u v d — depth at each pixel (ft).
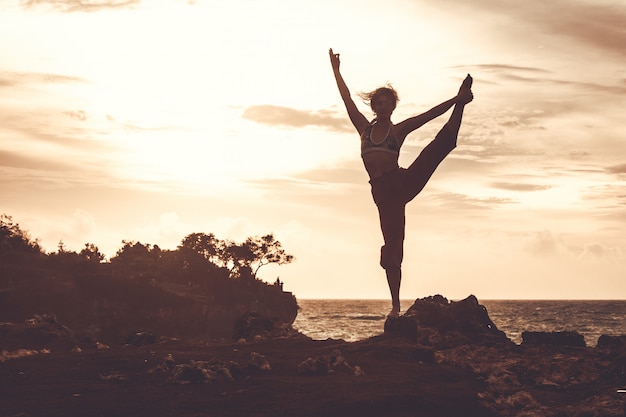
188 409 23.52
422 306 41.24
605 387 27.86
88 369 31.89
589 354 32.96
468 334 39.86
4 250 612.29
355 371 30.12
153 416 22.63
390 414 23.66
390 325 38.27
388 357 33.83
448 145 25.79
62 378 29.91
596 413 23.47
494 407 25.07
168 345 44.06
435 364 33.06
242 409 23.49
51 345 44.06
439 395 25.41
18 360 34.68
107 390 26.84
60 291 559.38
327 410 23.44
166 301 604.08
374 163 26.23
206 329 639.35
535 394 27.07
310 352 36.09
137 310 590.55
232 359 33.45
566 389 28.14
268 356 34.94
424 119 26.11
